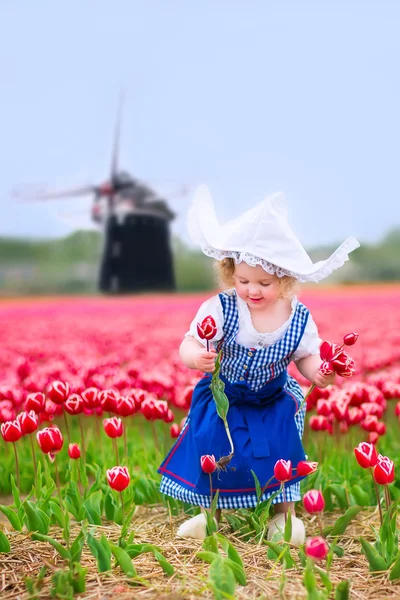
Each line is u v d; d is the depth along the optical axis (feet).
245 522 13.37
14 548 12.14
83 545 11.67
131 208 142.92
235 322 13.17
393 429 23.62
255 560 11.57
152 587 10.41
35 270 257.34
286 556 11.09
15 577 10.98
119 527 13.56
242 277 12.82
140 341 32.19
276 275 12.78
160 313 58.80
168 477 13.30
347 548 12.42
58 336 38.29
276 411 13.00
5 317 56.49
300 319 13.24
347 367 11.69
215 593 9.76
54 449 12.81
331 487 14.66
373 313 52.13
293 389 13.79
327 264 12.59
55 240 270.67
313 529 13.67
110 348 33.88
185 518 14.43
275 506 13.17
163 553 11.94
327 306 62.59
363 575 11.05
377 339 32.86
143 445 19.51
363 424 16.81
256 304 12.92
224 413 11.85
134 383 20.03
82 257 269.23
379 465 10.96
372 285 173.58
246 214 13.51
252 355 13.00
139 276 143.64
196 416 13.12
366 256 273.75
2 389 18.26
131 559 11.57
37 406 15.07
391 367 28.07
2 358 27.81
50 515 13.41
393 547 11.29
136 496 15.49
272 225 12.69
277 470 11.18
